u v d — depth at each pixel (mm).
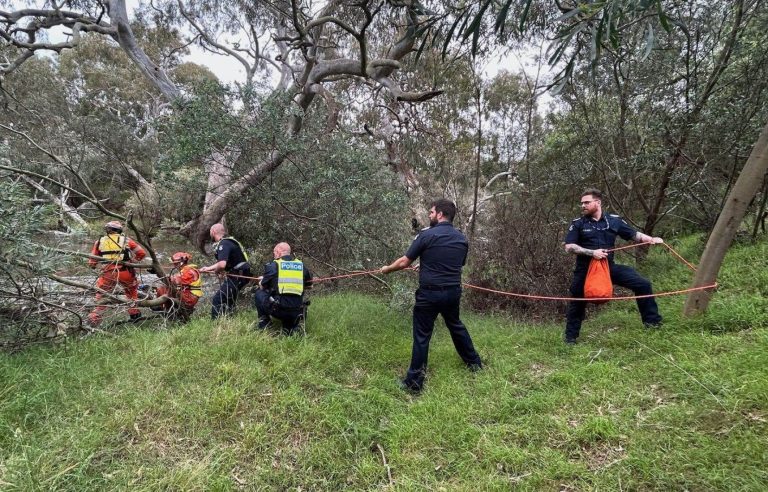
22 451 2621
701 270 4156
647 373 3416
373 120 11406
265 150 6812
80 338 4371
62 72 20172
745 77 5934
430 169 11289
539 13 6551
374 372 4043
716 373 3098
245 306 6492
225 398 3209
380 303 6305
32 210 4000
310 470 2732
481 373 3873
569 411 3105
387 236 7121
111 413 3084
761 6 5598
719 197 6922
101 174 10820
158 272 5383
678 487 2266
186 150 6266
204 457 2746
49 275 4164
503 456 2689
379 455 2920
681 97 6527
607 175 8242
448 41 3094
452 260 3701
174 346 4113
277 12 9789
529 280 6145
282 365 3775
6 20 9555
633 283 4242
